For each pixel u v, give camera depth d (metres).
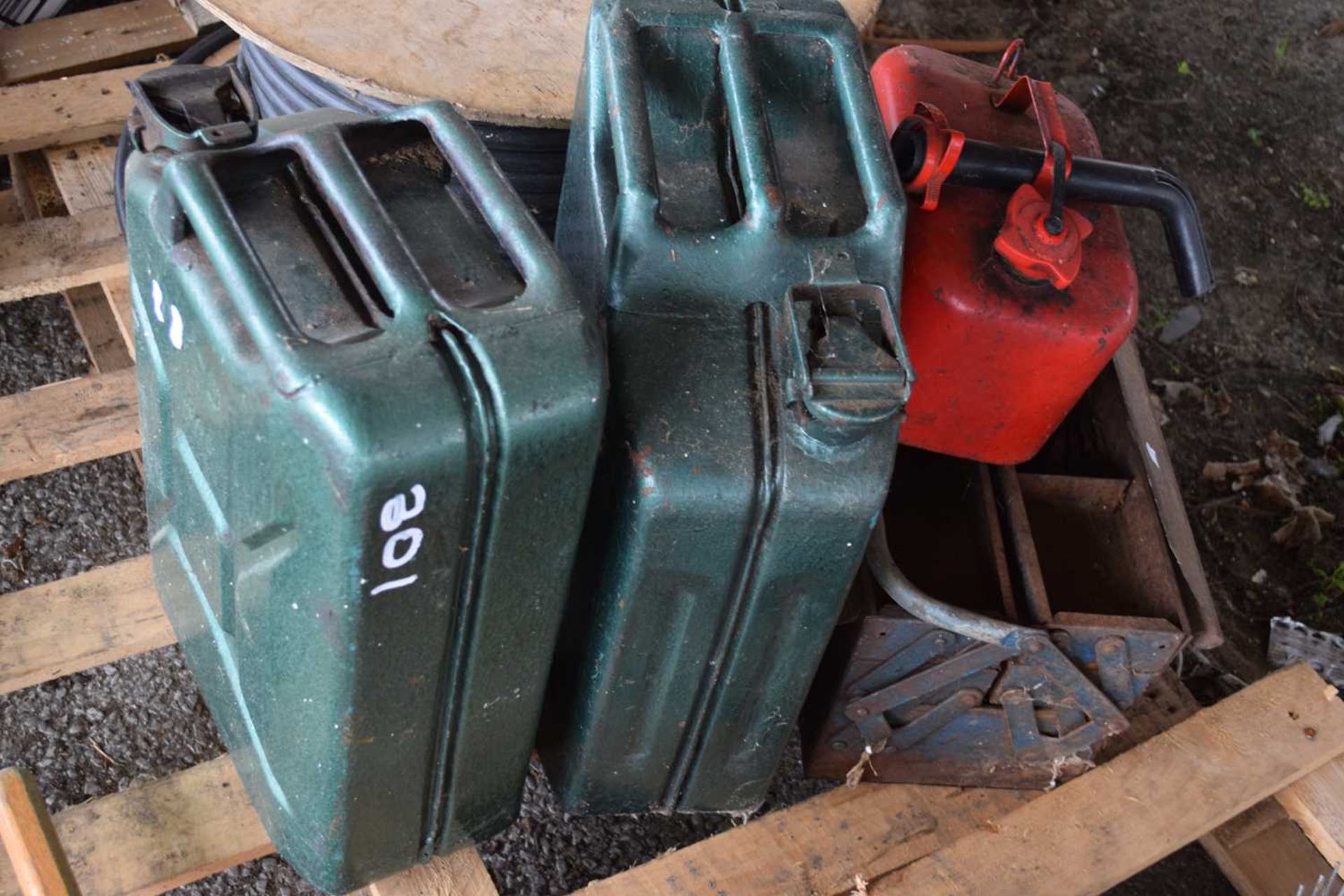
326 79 1.87
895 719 1.68
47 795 2.00
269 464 1.10
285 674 1.28
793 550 1.30
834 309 1.26
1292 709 1.84
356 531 1.06
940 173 1.48
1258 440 2.92
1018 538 1.70
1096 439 1.94
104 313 2.29
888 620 1.55
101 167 2.33
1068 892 1.65
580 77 1.40
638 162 1.25
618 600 1.33
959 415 1.62
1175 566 1.73
